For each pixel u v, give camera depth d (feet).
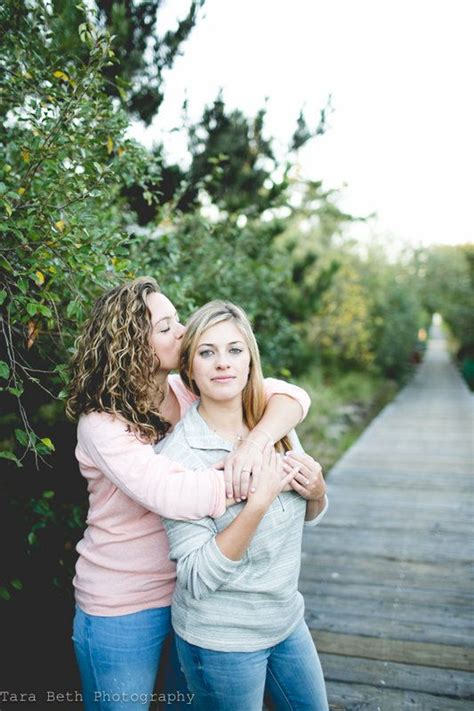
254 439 4.81
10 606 8.39
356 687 8.60
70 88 7.47
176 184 11.98
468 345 82.99
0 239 6.08
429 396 52.95
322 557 13.79
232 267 13.50
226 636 4.52
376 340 59.77
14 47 6.84
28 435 5.89
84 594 5.05
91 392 4.97
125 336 4.93
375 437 31.14
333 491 19.86
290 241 21.89
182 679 5.38
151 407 5.13
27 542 7.97
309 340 44.09
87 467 5.04
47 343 7.57
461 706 8.12
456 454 25.94
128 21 9.50
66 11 7.49
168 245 9.70
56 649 8.58
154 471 4.51
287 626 4.88
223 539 4.32
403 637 9.99
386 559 13.57
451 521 16.29
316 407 33.45
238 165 13.99
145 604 4.98
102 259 6.44
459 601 11.31
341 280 47.50
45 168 6.63
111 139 7.21
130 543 4.97
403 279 81.97
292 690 5.09
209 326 4.85
